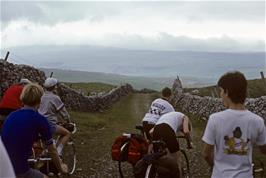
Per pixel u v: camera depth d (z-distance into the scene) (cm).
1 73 1579
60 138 905
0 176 250
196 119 2562
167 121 792
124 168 1152
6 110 798
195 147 1550
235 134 394
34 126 511
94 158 1265
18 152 499
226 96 403
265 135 404
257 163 1176
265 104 1736
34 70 2019
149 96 5906
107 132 1928
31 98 520
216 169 398
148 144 878
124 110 3472
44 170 764
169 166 667
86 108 2936
